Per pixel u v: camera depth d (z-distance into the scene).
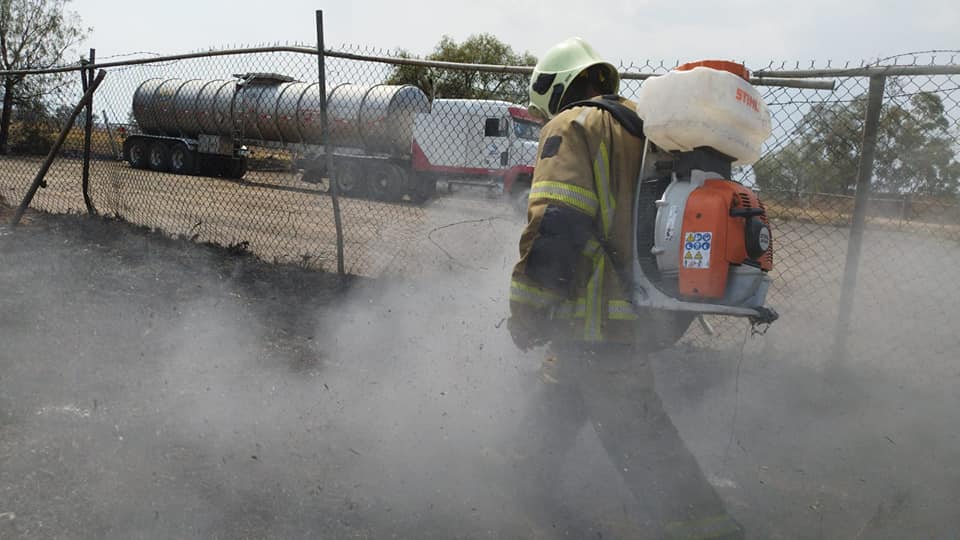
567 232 2.17
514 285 2.26
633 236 2.31
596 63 2.54
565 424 2.68
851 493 3.09
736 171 2.90
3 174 9.67
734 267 2.21
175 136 21.30
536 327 2.30
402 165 17.73
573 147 2.24
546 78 2.58
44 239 6.67
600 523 2.69
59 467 2.70
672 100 2.14
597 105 2.34
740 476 3.19
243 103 19.50
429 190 17.67
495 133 17.11
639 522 2.70
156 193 12.00
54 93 8.80
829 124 4.26
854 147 4.24
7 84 9.50
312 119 18.38
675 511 2.33
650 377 2.39
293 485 2.79
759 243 2.20
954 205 4.12
